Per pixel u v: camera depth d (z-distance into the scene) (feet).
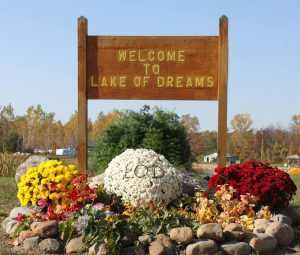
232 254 22.81
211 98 35.94
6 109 162.81
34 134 197.57
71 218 24.12
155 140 37.58
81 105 36.14
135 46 36.17
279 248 24.50
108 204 27.73
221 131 35.70
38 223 24.25
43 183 26.63
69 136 212.02
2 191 46.29
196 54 35.94
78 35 36.01
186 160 39.27
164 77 36.06
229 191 28.73
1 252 22.90
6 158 77.41
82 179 26.63
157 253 21.88
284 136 215.92
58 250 23.31
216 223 24.25
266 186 28.25
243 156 184.55
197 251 22.33
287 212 29.37
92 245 22.74
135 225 23.58
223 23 35.53
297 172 113.50
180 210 26.94
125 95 36.19
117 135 39.17
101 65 36.27
